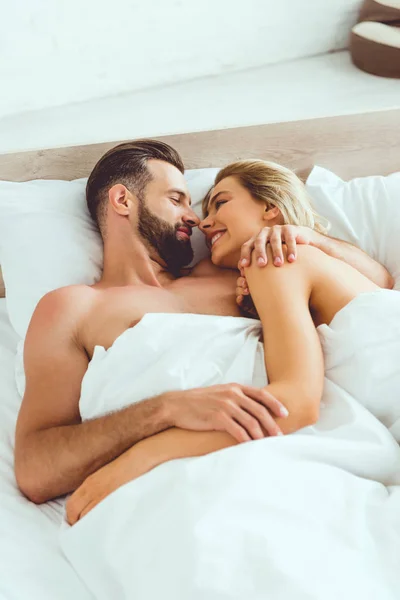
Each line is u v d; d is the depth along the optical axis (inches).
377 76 79.7
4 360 49.4
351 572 28.5
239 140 62.1
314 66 82.7
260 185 49.6
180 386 37.3
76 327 42.3
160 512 30.8
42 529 35.6
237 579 27.8
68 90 71.6
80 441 36.6
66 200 54.7
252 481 31.1
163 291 46.9
